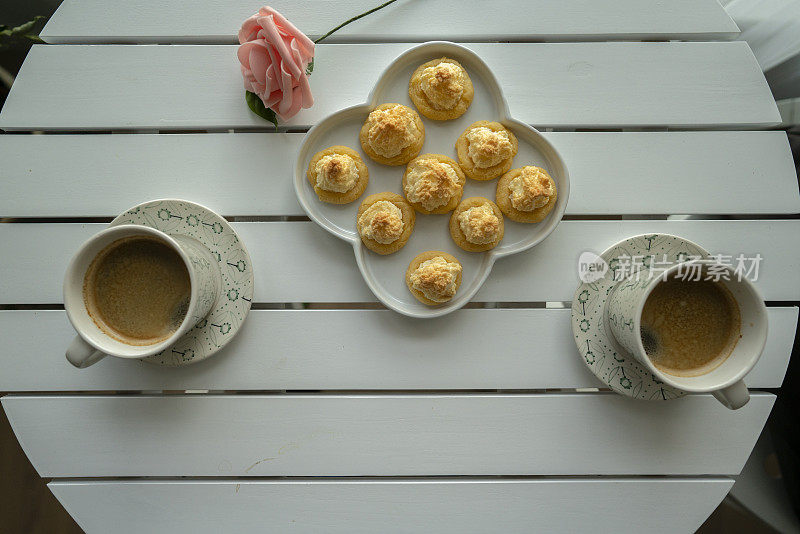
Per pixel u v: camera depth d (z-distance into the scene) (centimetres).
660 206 58
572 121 58
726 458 57
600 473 57
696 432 58
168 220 55
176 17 58
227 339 56
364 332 57
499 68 58
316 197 56
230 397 57
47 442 57
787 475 66
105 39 58
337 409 57
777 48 64
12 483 71
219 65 58
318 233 58
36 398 57
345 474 57
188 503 57
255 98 56
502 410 57
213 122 58
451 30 58
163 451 57
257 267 58
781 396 65
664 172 58
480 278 55
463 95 55
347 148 56
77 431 57
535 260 57
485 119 56
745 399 51
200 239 56
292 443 57
